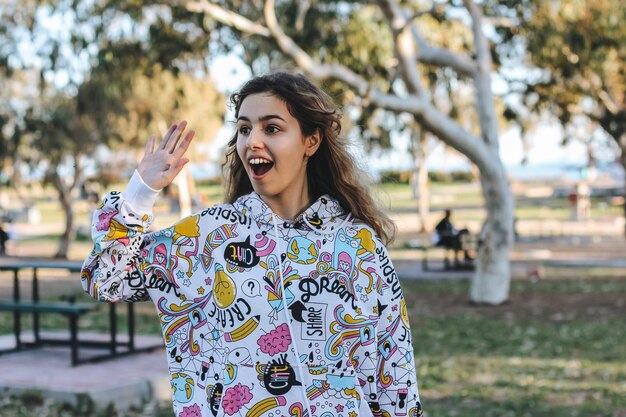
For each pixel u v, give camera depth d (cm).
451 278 2178
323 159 266
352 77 1482
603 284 2000
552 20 1677
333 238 254
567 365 1020
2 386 785
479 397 841
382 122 1997
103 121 2945
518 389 882
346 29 1797
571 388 885
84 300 1777
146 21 1625
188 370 247
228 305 243
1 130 2800
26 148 2952
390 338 257
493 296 1659
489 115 1614
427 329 1348
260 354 242
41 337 1053
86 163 3150
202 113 3117
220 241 249
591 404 805
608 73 2189
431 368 1002
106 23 1536
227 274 245
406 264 2655
